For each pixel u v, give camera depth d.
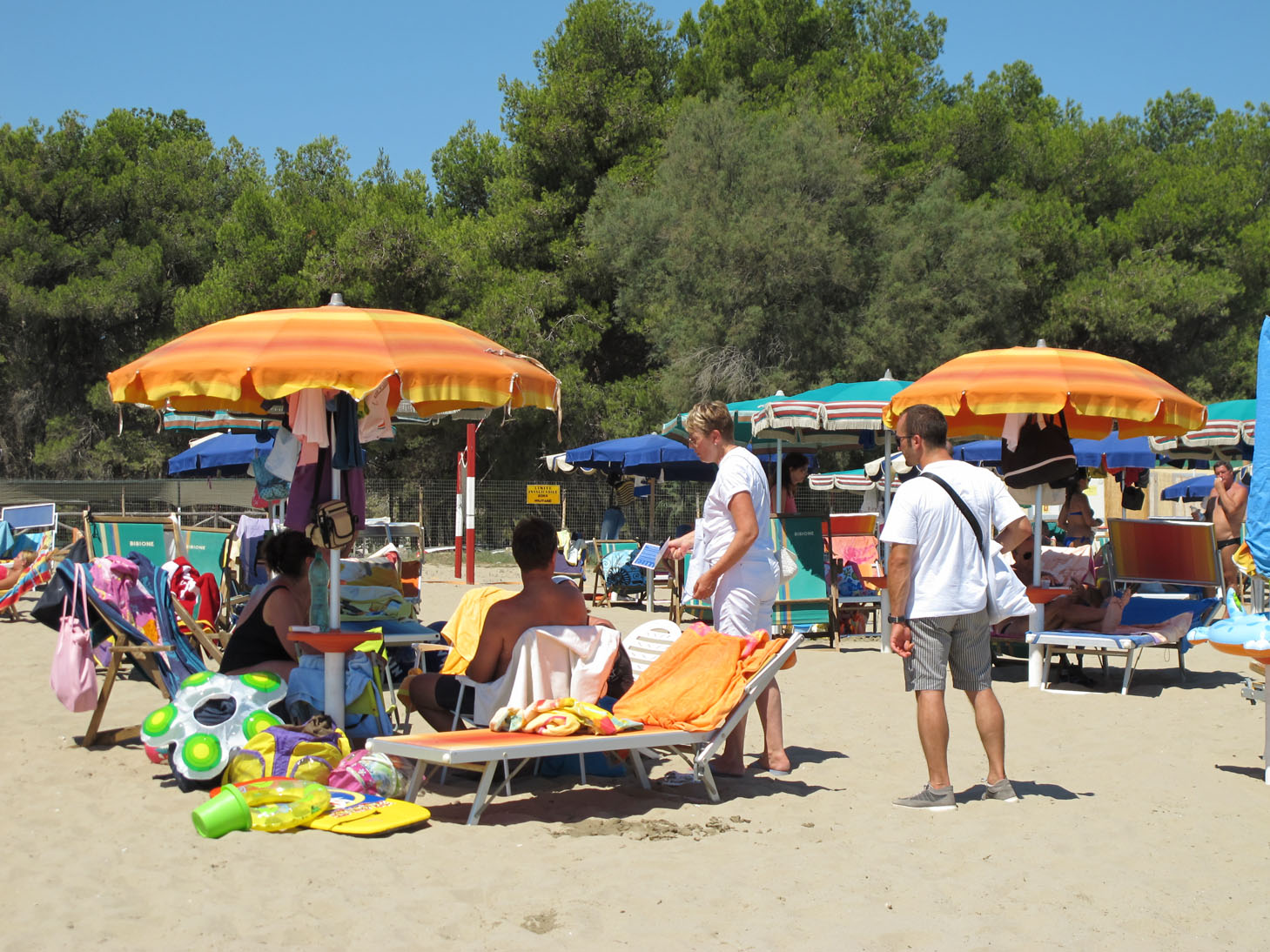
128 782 5.32
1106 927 3.54
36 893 3.76
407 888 3.81
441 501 24.12
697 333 26.91
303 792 4.63
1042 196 31.92
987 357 8.67
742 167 28.02
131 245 32.72
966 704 7.69
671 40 34.31
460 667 6.17
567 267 29.91
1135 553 9.41
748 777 5.61
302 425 5.38
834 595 10.78
